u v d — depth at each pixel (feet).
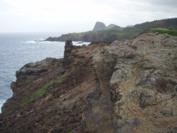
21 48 620.49
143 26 600.80
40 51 544.21
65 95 98.84
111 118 61.00
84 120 67.92
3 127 104.99
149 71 63.77
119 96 60.18
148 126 53.36
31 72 151.43
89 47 128.06
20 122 100.73
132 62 69.51
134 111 56.39
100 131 61.36
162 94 58.65
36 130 88.48
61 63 143.74
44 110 96.78
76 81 105.40
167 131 51.88
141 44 76.95
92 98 69.72
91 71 99.45
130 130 53.62
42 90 119.03
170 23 531.91
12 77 260.42
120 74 66.03
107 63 74.43
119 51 75.41
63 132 77.46
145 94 58.80
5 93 197.47
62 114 85.76
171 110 55.01
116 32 613.93
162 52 71.20
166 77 61.82
